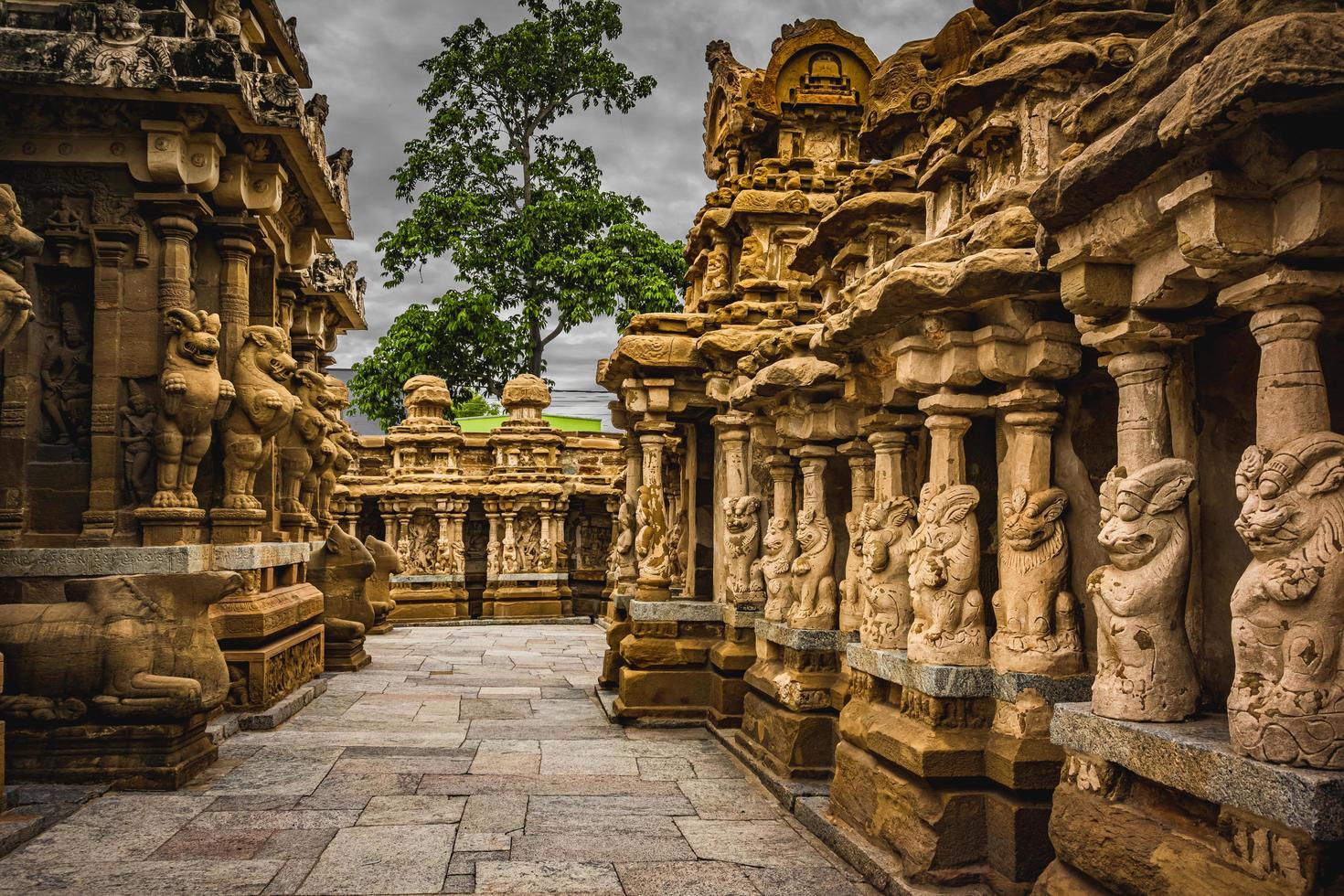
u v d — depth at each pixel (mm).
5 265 5848
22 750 6301
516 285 23844
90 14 7512
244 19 10234
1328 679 2719
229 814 5867
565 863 5125
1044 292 4207
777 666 7348
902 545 5582
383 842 5406
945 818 4516
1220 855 2945
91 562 7496
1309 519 2766
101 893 4559
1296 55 2473
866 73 10422
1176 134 2812
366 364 24938
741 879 4926
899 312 4715
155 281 8086
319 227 11633
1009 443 4660
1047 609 4453
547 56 24000
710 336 8633
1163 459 3545
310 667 10625
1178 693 3432
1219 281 3111
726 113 10781
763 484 8766
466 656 14055
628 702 9086
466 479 21016
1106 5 4980
